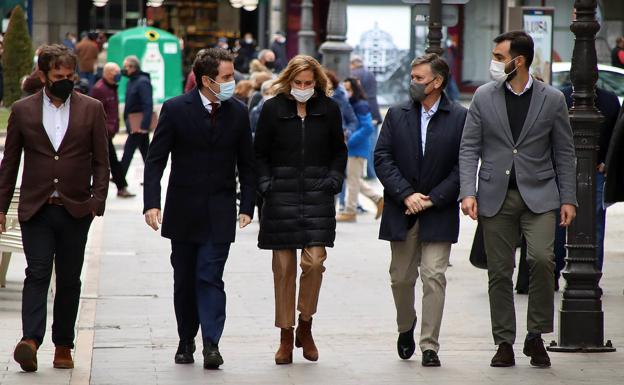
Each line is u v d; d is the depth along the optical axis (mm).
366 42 95125
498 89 20250
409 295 21000
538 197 19984
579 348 21953
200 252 20422
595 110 22422
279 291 20875
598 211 28188
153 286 29406
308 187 20703
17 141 19688
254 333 24047
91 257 33531
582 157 22344
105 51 98812
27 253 19672
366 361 21156
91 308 26312
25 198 19547
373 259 34031
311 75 20469
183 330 20922
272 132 20703
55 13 114625
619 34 109438
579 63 22344
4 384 18766
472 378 19625
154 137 20391
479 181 20328
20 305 26375
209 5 116812
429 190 20547
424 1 34469
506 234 20312
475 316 25844
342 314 26125
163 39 87062
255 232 39562
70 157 19609
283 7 109125
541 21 40719
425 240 20391
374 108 55031
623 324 24781
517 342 23031
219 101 20328
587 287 22156
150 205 20344
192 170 20312
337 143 20922
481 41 104125
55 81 19375
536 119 20062
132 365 20734
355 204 42312
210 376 19812
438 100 20688
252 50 100125
